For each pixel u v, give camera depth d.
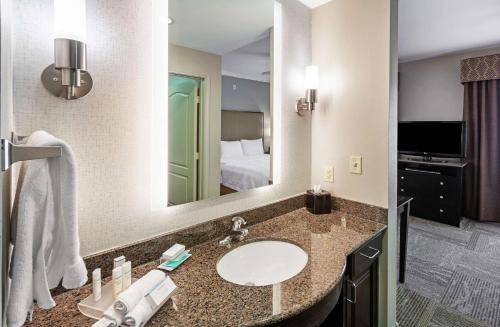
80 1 0.74
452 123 3.87
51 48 0.78
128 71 0.93
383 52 1.40
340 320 1.21
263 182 1.49
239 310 0.74
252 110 1.42
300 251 1.16
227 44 1.29
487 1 2.44
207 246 1.16
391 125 1.43
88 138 0.86
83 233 0.87
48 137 0.61
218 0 1.24
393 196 1.49
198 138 1.19
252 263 1.20
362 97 1.50
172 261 0.99
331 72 1.63
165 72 1.04
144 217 1.01
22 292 0.53
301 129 1.69
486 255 2.81
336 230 1.35
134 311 0.64
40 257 0.58
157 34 1.01
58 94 0.79
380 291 1.51
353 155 1.56
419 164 3.97
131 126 0.95
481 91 3.76
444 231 3.49
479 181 3.84
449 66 4.05
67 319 0.70
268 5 1.44
